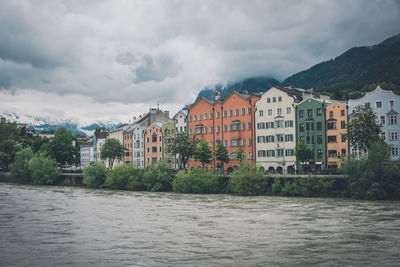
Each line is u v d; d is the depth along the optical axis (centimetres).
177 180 8681
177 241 3788
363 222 4497
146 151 12962
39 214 5638
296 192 7088
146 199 7406
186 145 9681
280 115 9338
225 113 10431
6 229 4525
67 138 14450
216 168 10319
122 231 4328
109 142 13112
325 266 2925
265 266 2948
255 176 7562
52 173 11606
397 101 7925
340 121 8469
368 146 7031
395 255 3170
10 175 12500
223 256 3228
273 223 4569
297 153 8319
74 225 4741
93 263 3122
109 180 9850
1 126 15650
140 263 3094
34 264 3122
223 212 5500
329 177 6981
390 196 6431
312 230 4134
